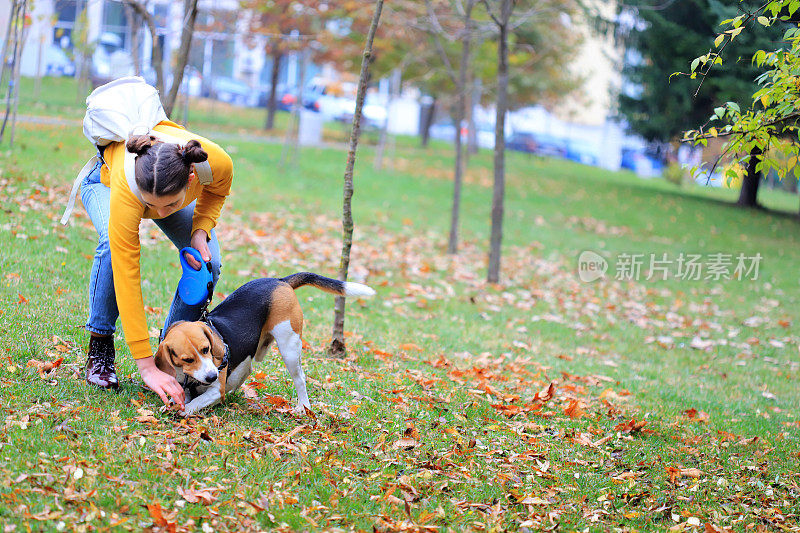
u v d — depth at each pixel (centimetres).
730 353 912
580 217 1889
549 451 484
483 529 374
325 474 397
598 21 2041
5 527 304
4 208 840
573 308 1023
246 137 2188
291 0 1783
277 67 2527
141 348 409
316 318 738
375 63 2223
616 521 409
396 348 682
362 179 1864
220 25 1970
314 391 514
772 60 484
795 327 1071
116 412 414
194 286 422
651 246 1636
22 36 1159
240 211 1193
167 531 325
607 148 3694
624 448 512
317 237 1143
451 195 1897
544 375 684
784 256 1692
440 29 1260
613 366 777
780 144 505
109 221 398
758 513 439
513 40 2395
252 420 442
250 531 337
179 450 389
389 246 1196
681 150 2550
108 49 2289
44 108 1811
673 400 671
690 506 437
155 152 375
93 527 316
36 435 378
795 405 716
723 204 2298
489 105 3306
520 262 1296
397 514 374
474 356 713
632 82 2150
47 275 653
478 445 473
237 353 424
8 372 444
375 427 468
